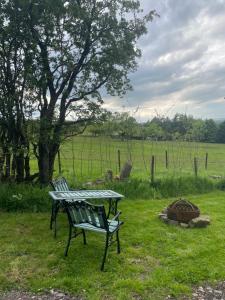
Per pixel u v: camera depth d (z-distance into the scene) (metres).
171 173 8.74
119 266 3.08
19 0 5.10
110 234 3.11
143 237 3.91
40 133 5.63
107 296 2.55
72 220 3.29
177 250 3.53
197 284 2.80
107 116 6.32
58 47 5.67
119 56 6.02
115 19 5.84
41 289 2.63
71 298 2.52
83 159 12.45
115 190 6.00
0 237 3.81
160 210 5.24
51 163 6.12
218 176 8.64
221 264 3.19
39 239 3.77
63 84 6.01
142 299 2.52
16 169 5.93
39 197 5.06
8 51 5.47
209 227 4.40
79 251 3.42
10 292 2.59
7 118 5.52
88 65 6.13
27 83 5.61
